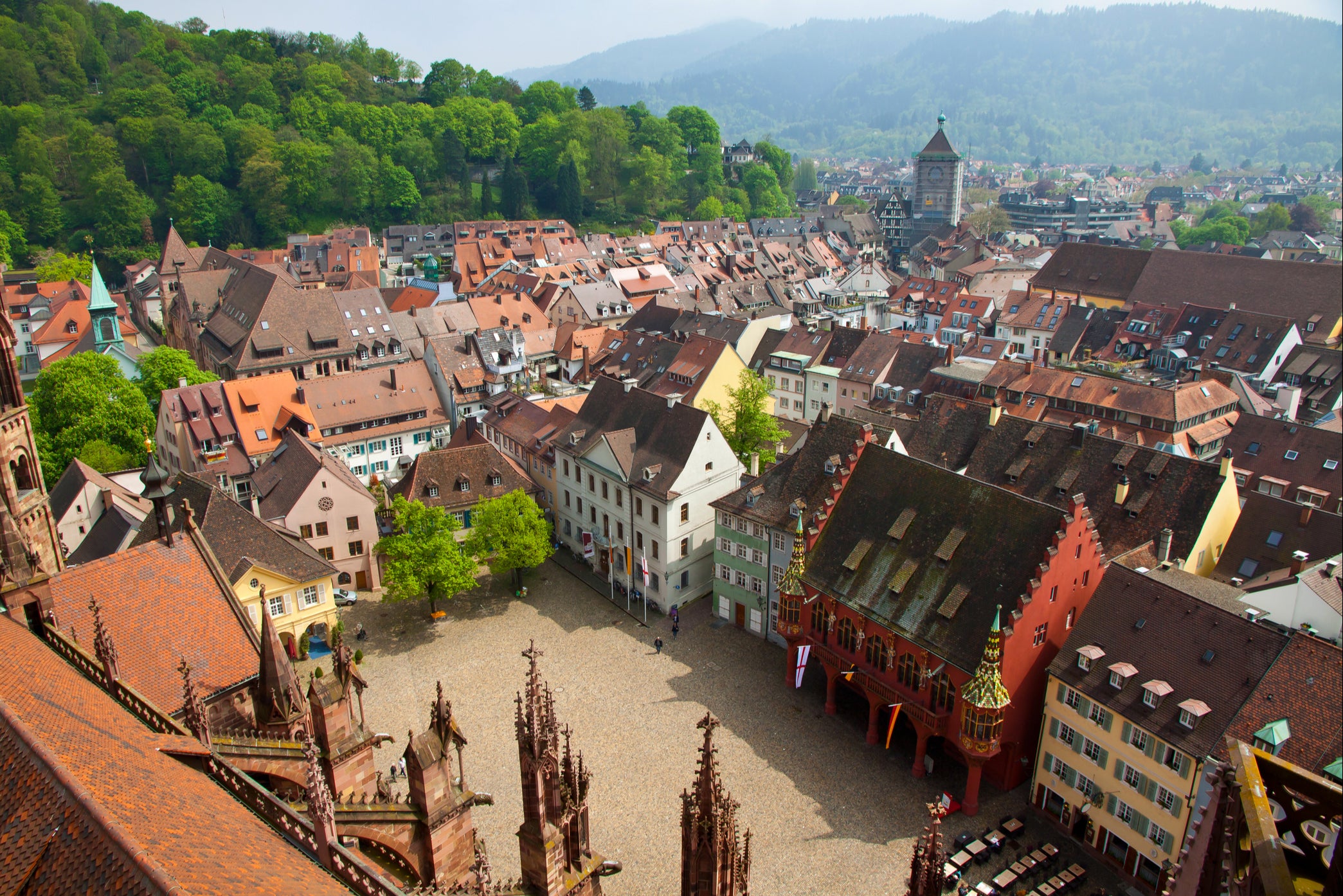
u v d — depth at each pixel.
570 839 35.75
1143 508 74.12
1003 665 56.69
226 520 75.69
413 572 79.69
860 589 66.06
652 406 89.50
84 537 86.19
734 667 75.00
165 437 111.44
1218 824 17.86
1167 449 97.38
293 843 27.55
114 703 33.22
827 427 77.94
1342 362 125.56
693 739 65.50
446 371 125.12
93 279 141.25
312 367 137.62
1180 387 105.31
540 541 85.44
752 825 57.06
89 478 87.38
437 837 38.03
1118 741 53.72
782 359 138.25
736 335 143.62
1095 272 174.25
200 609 44.84
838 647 67.56
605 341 143.62
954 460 89.75
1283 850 15.83
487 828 56.81
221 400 110.38
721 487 86.19
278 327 136.88
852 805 59.00
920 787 60.81
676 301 180.38
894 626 62.31
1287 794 17.36
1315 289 145.38
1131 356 144.25
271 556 75.81
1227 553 72.38
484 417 113.31
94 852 21.14
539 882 33.06
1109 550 73.69
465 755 63.50
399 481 98.81
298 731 41.44
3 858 22.27
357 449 117.12
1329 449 91.44
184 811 24.88
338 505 86.31
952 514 64.50
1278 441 95.25
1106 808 54.94
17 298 170.12
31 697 28.78
